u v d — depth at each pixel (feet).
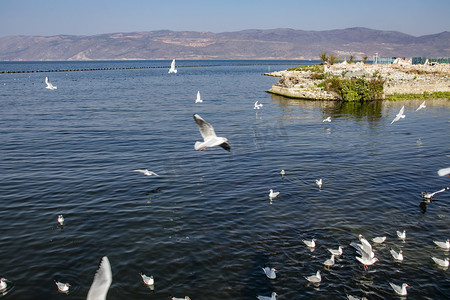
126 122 220.64
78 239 83.56
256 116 250.37
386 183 119.14
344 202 104.17
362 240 66.28
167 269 73.36
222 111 271.08
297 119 240.53
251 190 112.68
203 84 536.83
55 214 95.45
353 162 142.20
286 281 70.18
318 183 116.98
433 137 185.57
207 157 147.54
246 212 97.55
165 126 209.36
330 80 354.54
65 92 405.59
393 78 372.17
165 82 579.48
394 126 215.72
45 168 131.64
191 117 240.53
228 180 121.29
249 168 133.90
